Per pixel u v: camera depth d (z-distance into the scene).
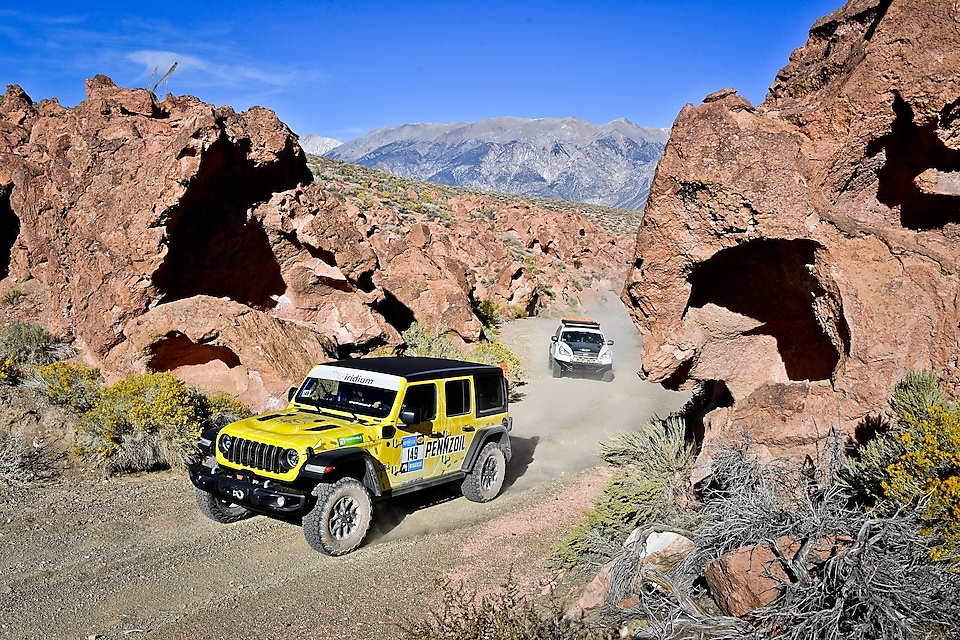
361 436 7.80
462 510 8.98
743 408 7.10
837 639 3.95
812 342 7.44
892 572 4.08
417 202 62.19
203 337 12.05
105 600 6.18
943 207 6.70
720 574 4.89
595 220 93.75
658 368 7.43
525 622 4.84
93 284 13.01
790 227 6.26
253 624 5.78
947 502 4.43
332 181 55.50
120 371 12.48
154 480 9.64
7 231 16.42
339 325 15.98
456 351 19.31
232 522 8.30
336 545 7.28
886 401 6.19
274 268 15.28
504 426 9.77
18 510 8.23
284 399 12.05
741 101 6.66
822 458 6.13
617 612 5.09
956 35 5.92
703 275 7.31
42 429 10.44
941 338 6.07
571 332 22.17
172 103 16.58
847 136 6.37
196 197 12.98
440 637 4.77
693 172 6.41
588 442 12.95
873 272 6.24
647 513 6.91
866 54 6.28
